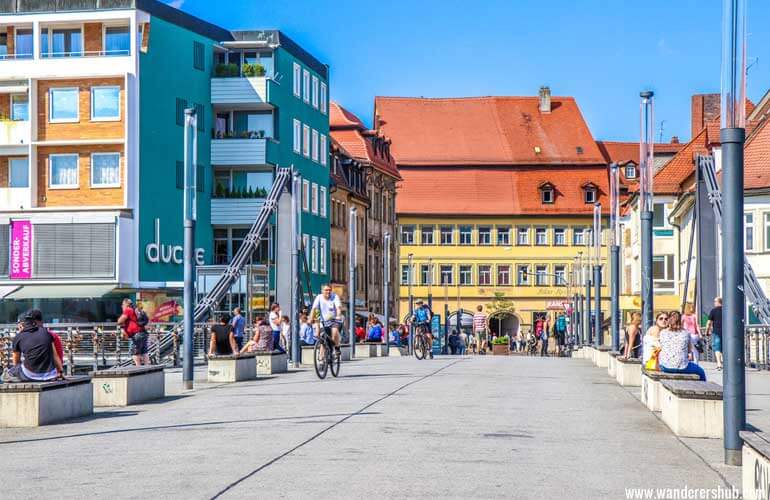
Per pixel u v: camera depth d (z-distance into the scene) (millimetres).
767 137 65938
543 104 132375
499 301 123750
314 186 87438
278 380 28734
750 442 10336
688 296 74750
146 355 35031
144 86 68625
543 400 22094
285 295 45750
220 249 77812
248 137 76688
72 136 67625
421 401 21172
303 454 13562
